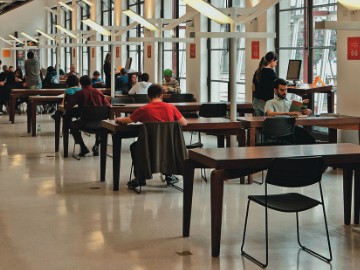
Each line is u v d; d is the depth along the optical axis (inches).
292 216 195.8
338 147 172.2
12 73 576.7
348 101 299.7
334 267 147.3
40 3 946.1
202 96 455.8
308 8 346.3
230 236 173.8
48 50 951.0
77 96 310.8
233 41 239.8
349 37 296.5
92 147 354.0
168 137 218.4
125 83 484.4
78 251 160.9
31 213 202.2
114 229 182.1
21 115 560.1
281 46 373.1
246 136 245.0
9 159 314.5
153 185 248.1
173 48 520.7
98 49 742.5
